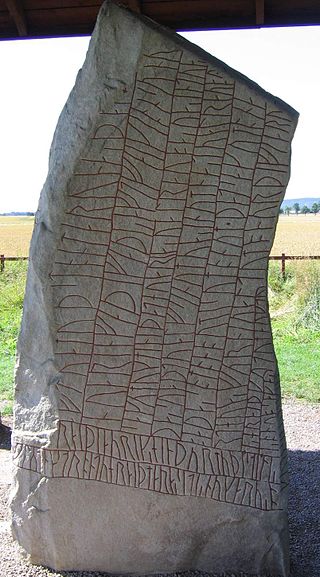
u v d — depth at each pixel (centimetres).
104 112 346
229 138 355
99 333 362
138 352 365
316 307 1064
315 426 656
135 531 375
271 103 355
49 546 378
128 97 345
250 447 375
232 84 350
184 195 357
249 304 370
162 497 373
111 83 343
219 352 370
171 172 354
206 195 359
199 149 354
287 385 773
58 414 366
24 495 380
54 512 373
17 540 387
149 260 360
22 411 380
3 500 477
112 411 367
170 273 362
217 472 374
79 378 365
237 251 365
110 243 357
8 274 1318
